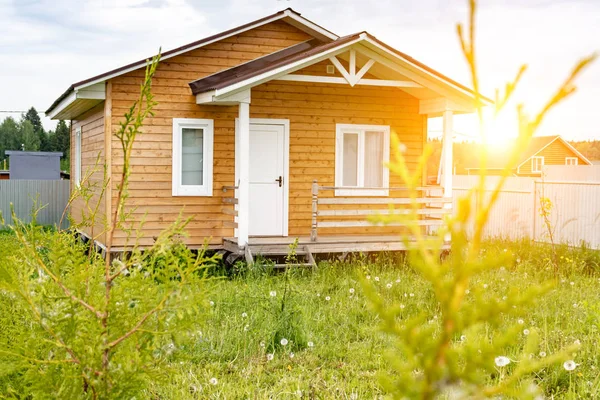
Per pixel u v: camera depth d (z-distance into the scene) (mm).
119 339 3021
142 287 3189
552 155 51281
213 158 13391
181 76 13297
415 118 14711
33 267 3293
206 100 12422
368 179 14500
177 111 13195
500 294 8945
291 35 14344
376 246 13094
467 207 1319
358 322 8055
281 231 13953
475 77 1296
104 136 13141
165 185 13109
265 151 13891
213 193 13391
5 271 3133
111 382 3000
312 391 5609
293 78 11977
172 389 5195
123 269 3154
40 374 3010
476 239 1333
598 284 10750
